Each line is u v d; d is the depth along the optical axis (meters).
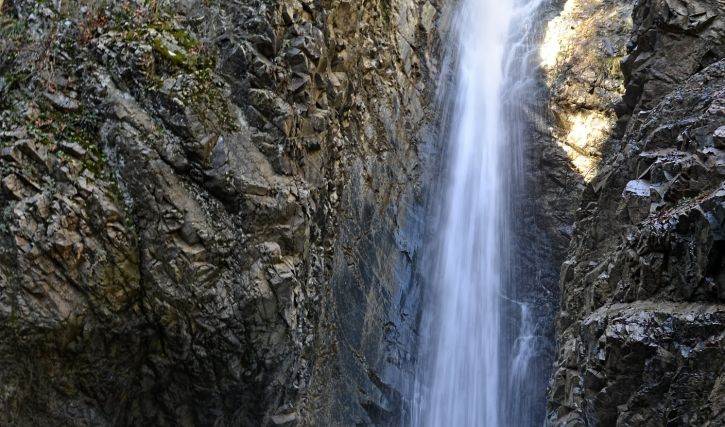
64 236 8.45
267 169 9.80
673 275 8.16
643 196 9.38
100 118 9.26
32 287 8.24
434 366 13.65
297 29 10.51
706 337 7.36
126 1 9.88
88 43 9.59
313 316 10.51
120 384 9.06
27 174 8.59
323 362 11.04
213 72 9.84
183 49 9.79
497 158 16.52
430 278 14.18
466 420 13.74
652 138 10.23
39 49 9.43
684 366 7.41
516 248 15.61
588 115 16.34
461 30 17.42
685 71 11.20
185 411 9.61
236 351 9.35
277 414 10.06
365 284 12.23
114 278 8.73
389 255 13.09
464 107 16.61
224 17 10.15
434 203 14.83
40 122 8.95
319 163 10.76
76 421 8.76
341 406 11.37
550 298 15.04
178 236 9.06
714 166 8.40
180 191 9.18
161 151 9.16
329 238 11.21
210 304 9.12
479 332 14.60
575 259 11.69
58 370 8.54
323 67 11.02
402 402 12.68
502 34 18.50
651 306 8.27
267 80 10.05
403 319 13.20
